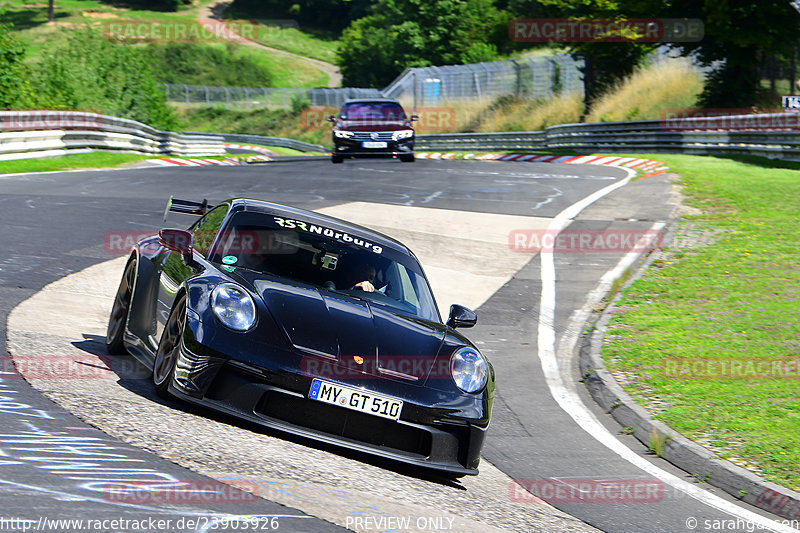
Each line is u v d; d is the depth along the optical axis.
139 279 21.56
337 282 20.58
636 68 157.50
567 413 26.16
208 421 17.09
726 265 45.09
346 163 94.00
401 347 18.30
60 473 12.52
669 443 22.89
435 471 18.52
